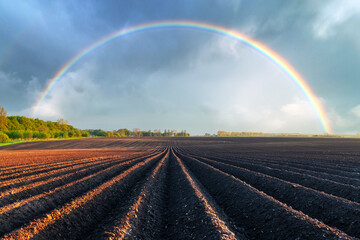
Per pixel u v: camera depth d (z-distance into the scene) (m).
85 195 8.80
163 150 49.00
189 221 6.98
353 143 63.88
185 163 23.53
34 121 115.94
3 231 6.00
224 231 5.74
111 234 5.68
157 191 11.23
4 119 80.44
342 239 4.93
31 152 38.19
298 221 6.01
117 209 8.26
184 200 9.19
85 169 15.88
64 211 6.97
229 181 11.56
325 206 7.60
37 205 7.76
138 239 5.93
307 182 11.96
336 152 33.78
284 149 42.72
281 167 17.41
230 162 21.75
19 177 13.79
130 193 10.59
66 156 28.95
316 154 30.56
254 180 12.80
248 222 7.19
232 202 9.16
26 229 5.69
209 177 14.40
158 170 17.75
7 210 6.77
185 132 192.75
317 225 5.64
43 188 10.55
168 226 7.25
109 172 15.45
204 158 26.83
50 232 5.89
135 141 88.88
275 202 7.50
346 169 16.47
